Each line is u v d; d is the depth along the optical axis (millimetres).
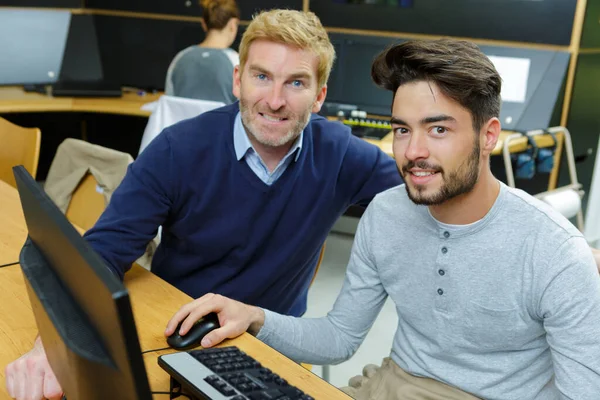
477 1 3158
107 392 689
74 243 677
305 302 1854
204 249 1550
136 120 4301
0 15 3871
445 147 1086
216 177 1488
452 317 1209
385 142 2877
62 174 2129
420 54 1062
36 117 4281
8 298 1335
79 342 682
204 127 1510
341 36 3434
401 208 1271
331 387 1069
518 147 2939
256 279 1578
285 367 1124
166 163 1466
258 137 1447
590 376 1061
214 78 3217
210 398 927
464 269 1177
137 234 1429
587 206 3566
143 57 4066
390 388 1301
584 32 3049
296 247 1577
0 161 2338
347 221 3867
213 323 1201
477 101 1076
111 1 4082
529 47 3139
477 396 1215
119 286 589
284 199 1525
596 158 3525
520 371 1197
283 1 3584
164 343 1184
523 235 1131
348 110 3391
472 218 1162
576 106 3205
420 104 1078
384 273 1305
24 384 1025
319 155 1567
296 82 1432
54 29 4047
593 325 1065
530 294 1125
